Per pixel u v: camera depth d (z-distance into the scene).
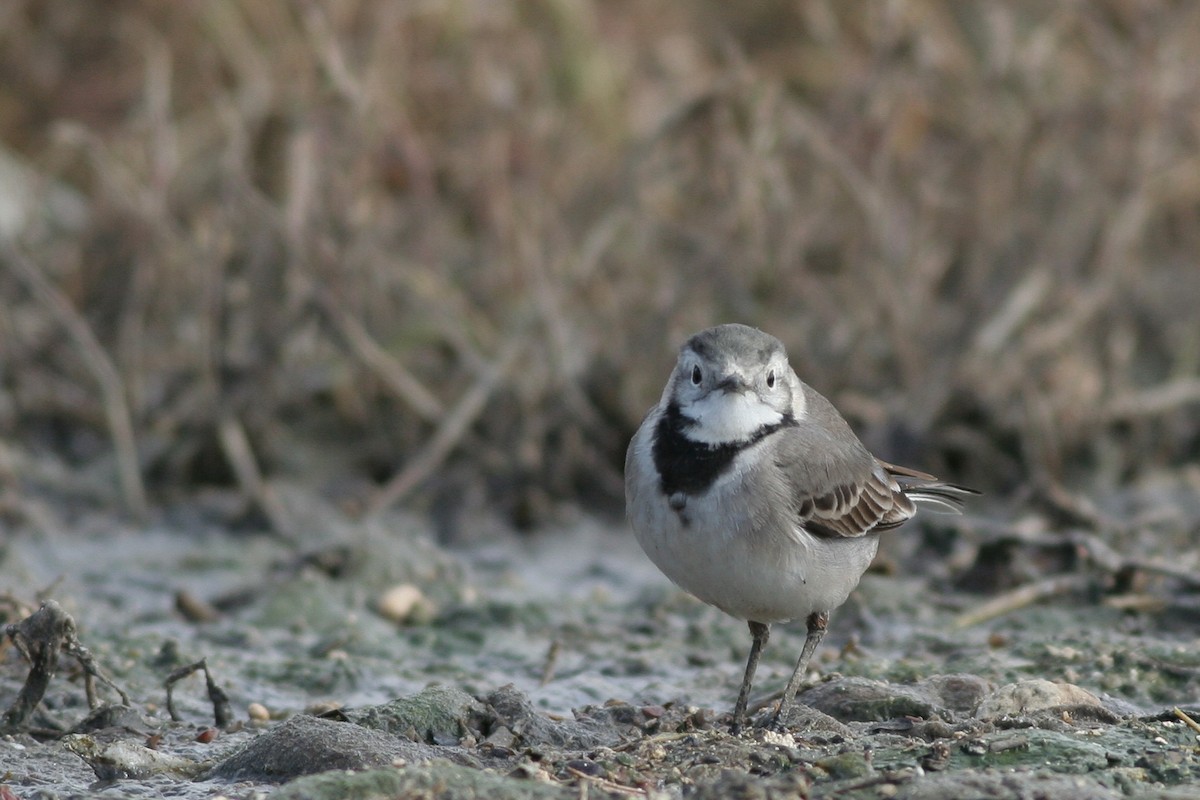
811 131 16.42
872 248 16.19
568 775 7.30
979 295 16.00
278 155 16.95
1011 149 17.09
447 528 14.43
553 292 15.84
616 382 15.59
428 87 17.97
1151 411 15.94
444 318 15.99
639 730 8.32
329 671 10.14
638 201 16.55
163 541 13.95
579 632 11.24
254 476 14.37
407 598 11.70
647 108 18.44
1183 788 7.03
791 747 7.63
